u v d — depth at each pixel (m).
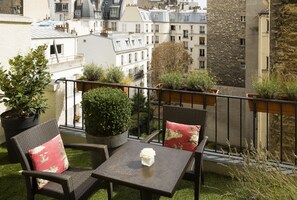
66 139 4.49
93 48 25.84
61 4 48.22
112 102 3.40
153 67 30.44
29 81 3.89
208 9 19.95
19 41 4.84
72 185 2.47
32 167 2.63
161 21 43.22
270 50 5.48
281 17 5.25
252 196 1.87
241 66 19.23
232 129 11.46
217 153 3.83
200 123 3.38
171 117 3.49
